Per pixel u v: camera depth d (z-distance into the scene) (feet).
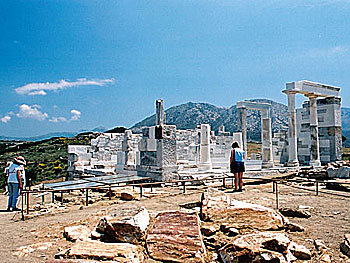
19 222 27.27
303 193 37.04
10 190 34.47
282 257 16.69
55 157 106.83
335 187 40.57
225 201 24.17
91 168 68.95
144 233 19.63
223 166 69.41
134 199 35.22
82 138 143.54
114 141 76.79
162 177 44.91
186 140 83.51
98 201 36.29
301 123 80.64
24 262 17.51
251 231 21.04
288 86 65.26
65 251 17.93
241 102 76.84
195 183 45.16
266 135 69.10
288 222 22.45
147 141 48.47
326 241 20.07
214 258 17.94
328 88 72.54
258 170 59.00
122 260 16.61
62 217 27.99
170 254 17.72
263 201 31.89
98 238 19.79
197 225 20.11
